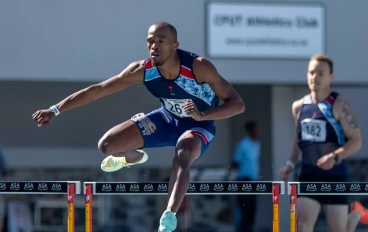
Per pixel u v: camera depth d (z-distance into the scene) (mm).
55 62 33938
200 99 17188
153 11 34438
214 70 16812
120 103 40156
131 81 17625
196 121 17672
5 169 32406
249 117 40688
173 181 16438
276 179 37938
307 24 35625
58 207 37031
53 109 18000
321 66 21281
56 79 33906
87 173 40531
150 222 39156
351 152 21047
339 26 35906
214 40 34906
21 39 33688
